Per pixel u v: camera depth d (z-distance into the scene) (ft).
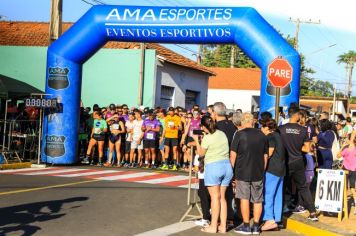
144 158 59.26
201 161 29.37
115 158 59.72
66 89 54.90
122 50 83.71
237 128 31.19
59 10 59.16
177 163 56.85
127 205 33.58
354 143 35.09
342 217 32.27
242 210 28.30
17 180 43.16
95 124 57.98
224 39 50.65
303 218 30.96
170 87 90.63
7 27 92.53
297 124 31.17
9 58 85.05
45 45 85.46
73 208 31.71
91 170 52.31
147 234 26.04
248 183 28.22
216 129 27.86
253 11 49.70
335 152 38.88
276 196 30.04
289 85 47.88
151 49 83.51
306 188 30.73
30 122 58.54
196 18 50.31
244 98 154.51
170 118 56.75
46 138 55.72
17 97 68.64
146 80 83.61
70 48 54.29
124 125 57.82
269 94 48.06
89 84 84.84
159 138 57.98
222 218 27.91
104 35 53.62
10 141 56.70
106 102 84.23
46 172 49.55
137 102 82.79
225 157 27.78
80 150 61.11
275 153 29.43
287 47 48.24
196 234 27.04
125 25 52.19
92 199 35.06
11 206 31.53
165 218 30.32
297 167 30.55
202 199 29.32
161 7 51.93
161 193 39.06
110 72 84.12
